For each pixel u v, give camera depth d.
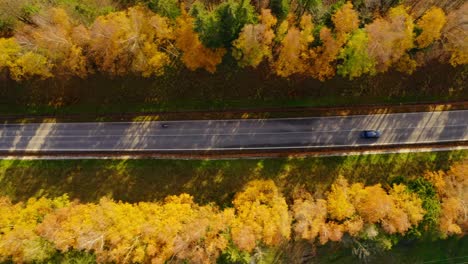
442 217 58.91
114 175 67.38
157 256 55.97
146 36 55.97
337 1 58.94
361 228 57.62
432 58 62.31
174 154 67.25
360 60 55.28
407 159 66.38
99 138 67.88
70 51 57.41
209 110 66.81
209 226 56.56
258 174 66.38
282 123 66.62
